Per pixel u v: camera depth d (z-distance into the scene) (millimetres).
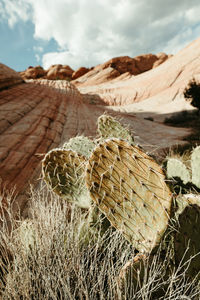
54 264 1295
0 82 12992
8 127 7199
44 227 1479
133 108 36344
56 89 22938
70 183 1659
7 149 5316
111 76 80500
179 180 1919
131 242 1223
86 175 1224
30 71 99625
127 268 1101
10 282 1142
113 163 1188
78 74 95688
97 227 1431
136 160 1140
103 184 1216
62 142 7742
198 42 48812
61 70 98750
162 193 1100
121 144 1159
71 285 1223
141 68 92188
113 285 1088
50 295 1106
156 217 1126
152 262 1076
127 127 2098
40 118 9461
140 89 47781
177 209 1310
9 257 1473
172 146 9086
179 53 52094
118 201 1205
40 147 6289
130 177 1167
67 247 1365
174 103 34438
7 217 2445
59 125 9812
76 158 1591
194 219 1248
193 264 1215
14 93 12789
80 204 1666
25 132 7086
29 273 1209
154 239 1122
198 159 1797
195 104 24344
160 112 31312
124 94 47688
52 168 1647
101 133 2057
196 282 1181
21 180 4027
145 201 1147
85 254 1361
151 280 1009
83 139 2043
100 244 1359
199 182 1792
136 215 1183
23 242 1465
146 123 18797
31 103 11766
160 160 2658
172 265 1181
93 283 1146
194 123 22516
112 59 87875
